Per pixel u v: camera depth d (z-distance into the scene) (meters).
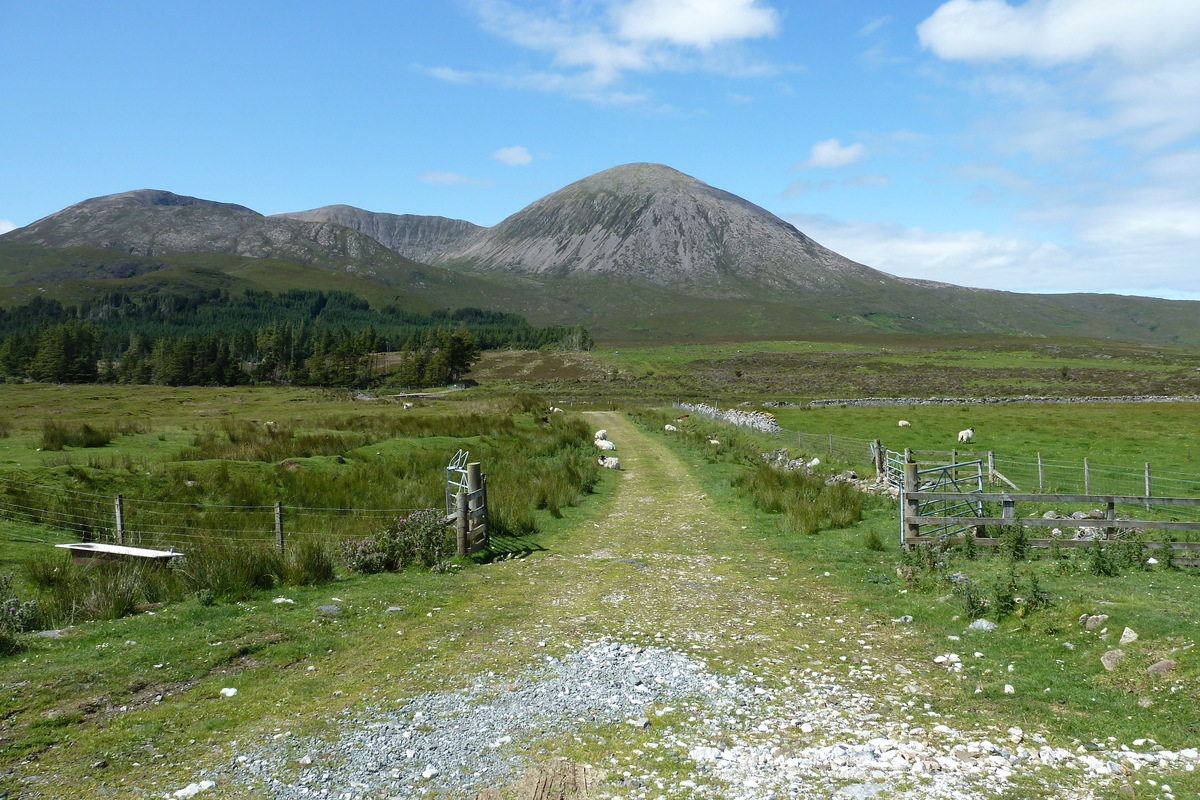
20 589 11.31
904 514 13.91
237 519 16.42
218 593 10.85
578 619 10.40
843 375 114.19
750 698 7.61
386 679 8.00
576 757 6.26
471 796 5.63
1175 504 12.38
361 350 137.38
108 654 8.28
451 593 11.69
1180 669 7.35
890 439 41.75
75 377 128.12
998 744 6.52
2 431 28.53
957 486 20.16
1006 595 10.05
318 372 123.94
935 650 9.01
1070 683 7.72
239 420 41.47
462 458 21.72
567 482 23.28
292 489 19.28
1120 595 10.06
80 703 7.05
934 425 49.12
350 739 6.56
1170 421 49.00
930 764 6.10
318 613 10.16
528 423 42.53
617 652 8.97
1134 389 86.25
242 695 7.45
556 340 190.88
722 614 10.75
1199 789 5.58
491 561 14.31
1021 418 53.31
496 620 10.27
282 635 9.23
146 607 10.23
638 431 45.09
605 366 134.12
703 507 20.86
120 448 24.48
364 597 11.12
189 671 7.97
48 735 6.41
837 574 12.93
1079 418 52.47
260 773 5.92
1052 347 162.12
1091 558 11.88
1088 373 106.69
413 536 13.91
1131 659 7.84
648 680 8.09
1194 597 9.96
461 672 8.27
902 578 12.22
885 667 8.49
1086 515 18.25
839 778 5.89
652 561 14.39
